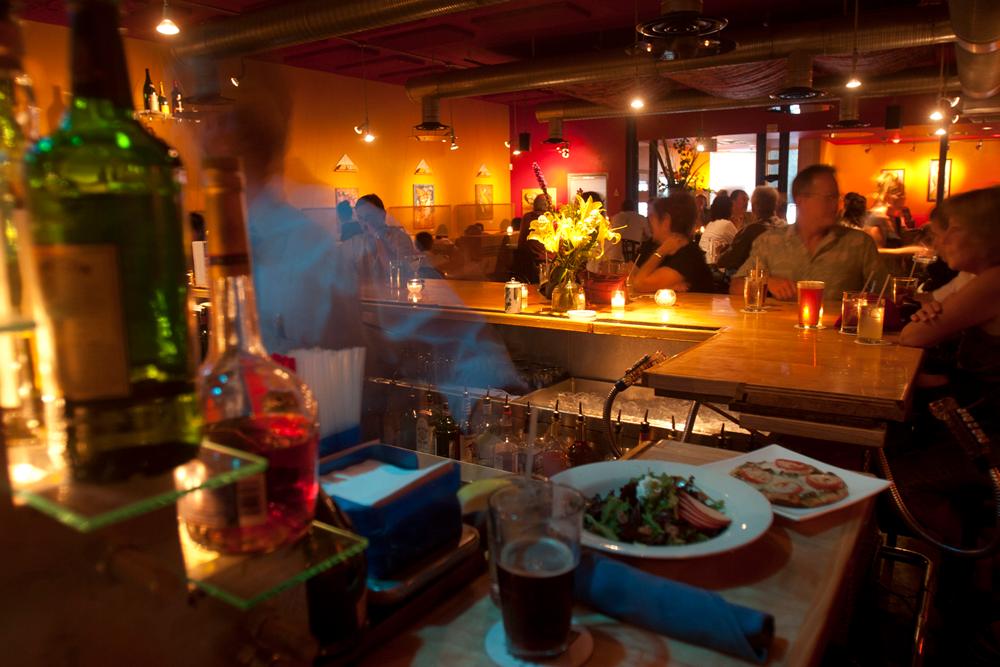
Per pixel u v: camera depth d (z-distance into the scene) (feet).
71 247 1.70
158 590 1.84
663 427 8.32
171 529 1.95
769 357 7.23
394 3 17.44
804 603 2.89
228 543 1.97
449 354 10.92
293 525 2.08
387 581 2.71
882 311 7.89
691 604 2.56
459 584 2.99
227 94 26.27
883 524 7.38
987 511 6.84
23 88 1.97
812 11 24.85
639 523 3.41
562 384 10.55
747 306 10.48
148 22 21.66
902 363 6.91
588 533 3.39
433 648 2.58
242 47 20.53
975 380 7.76
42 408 1.76
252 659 2.09
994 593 7.89
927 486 7.11
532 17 22.95
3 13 1.89
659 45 15.26
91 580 1.80
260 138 6.17
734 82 28.48
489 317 10.58
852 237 11.75
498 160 41.34
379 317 11.37
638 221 20.24
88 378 1.75
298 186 29.58
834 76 29.68
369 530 2.66
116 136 1.78
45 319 1.72
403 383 6.75
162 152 1.87
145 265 1.82
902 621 6.89
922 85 28.27
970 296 7.32
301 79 29.86
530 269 19.31
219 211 2.02
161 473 1.76
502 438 5.92
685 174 41.16
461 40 25.75
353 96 32.17
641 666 2.46
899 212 40.83
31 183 1.69
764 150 38.09
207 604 2.00
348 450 3.03
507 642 2.52
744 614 2.48
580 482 3.91
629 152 39.83
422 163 36.04
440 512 2.94
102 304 1.75
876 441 5.71
